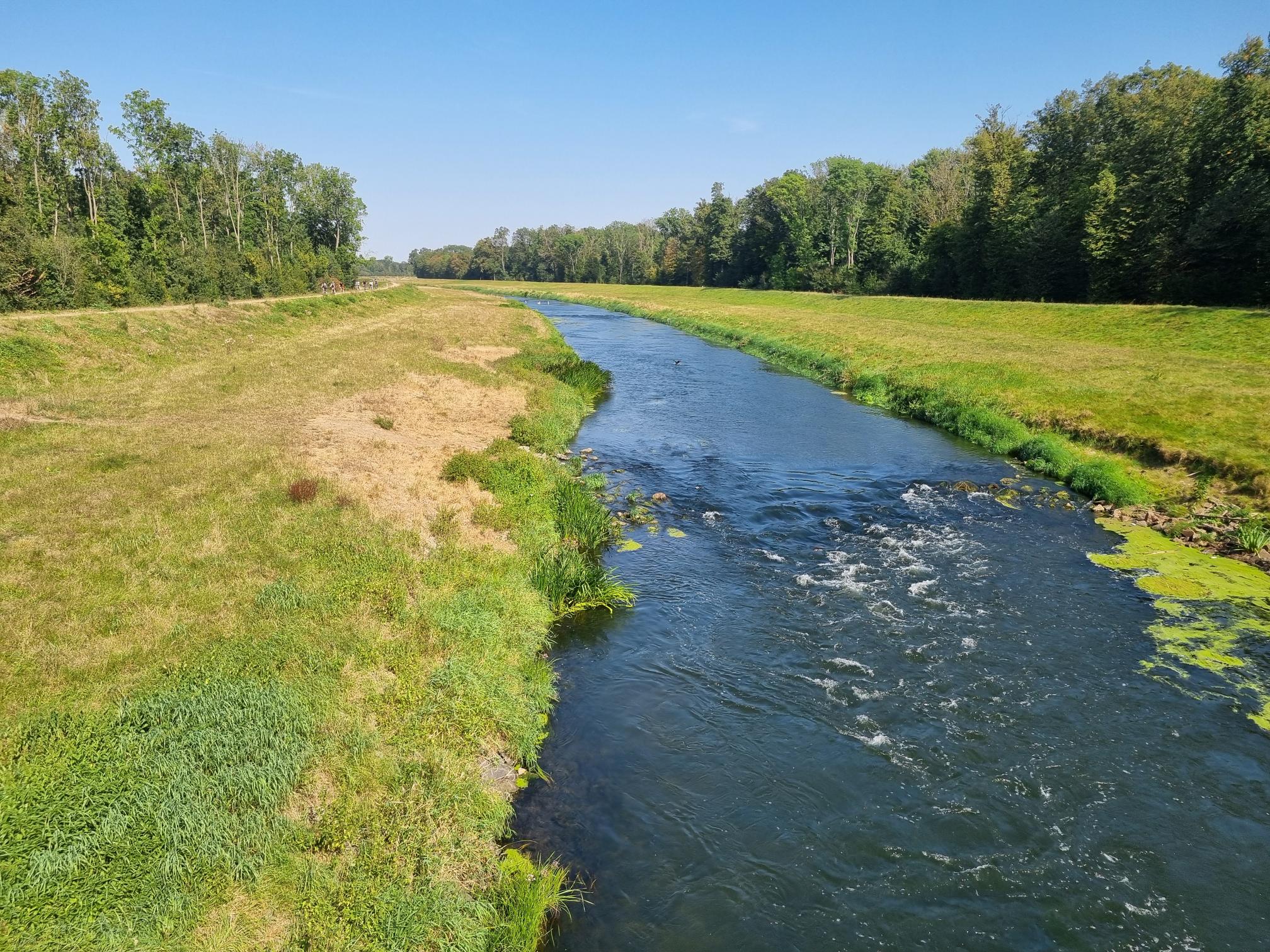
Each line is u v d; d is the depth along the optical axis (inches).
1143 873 331.9
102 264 1918.1
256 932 266.4
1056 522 773.3
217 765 325.1
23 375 1083.3
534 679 457.4
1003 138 3120.1
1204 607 578.6
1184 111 2317.9
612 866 332.5
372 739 362.0
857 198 4402.1
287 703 366.6
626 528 746.2
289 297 2706.7
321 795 330.6
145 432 829.2
